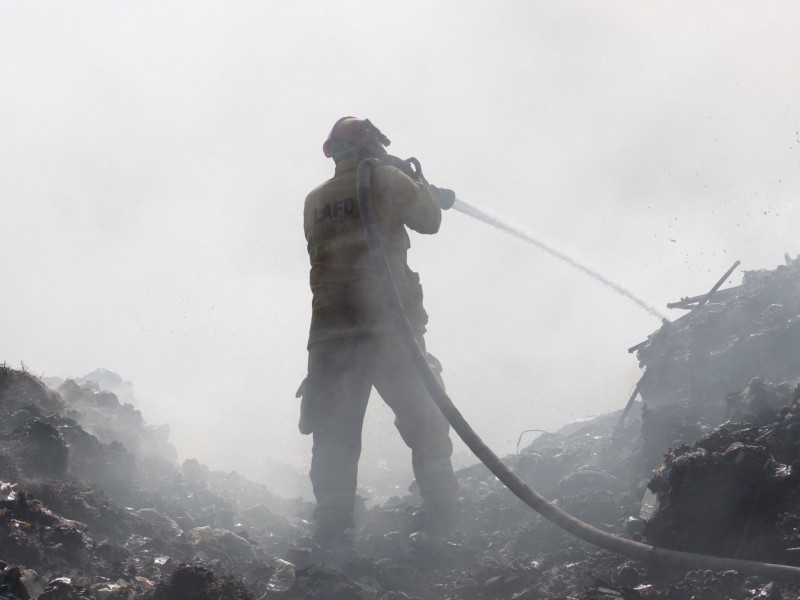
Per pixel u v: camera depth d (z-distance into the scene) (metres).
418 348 4.48
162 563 4.29
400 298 4.98
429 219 5.05
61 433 5.31
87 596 3.67
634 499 4.98
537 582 4.20
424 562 4.61
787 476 3.99
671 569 3.92
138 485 5.74
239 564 4.58
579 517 4.84
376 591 4.21
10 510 4.11
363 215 4.73
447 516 5.19
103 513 4.66
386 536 5.00
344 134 5.11
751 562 3.54
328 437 5.04
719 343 6.29
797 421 4.34
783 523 3.86
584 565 4.17
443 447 5.20
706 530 4.02
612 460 6.06
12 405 5.77
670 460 4.38
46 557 3.90
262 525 5.73
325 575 4.11
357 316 4.95
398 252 5.02
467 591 4.21
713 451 4.29
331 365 4.99
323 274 5.04
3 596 3.39
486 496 5.67
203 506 5.79
